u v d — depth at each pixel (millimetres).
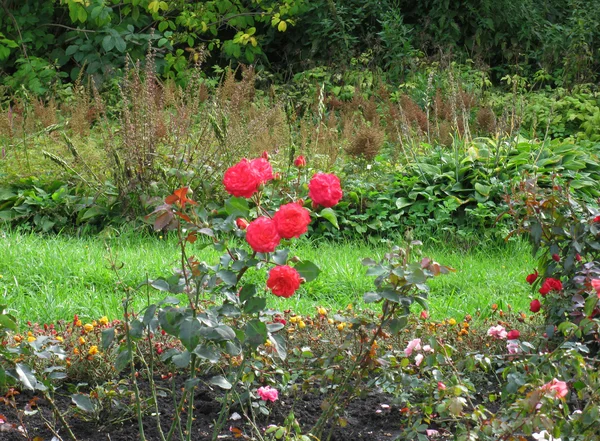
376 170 8117
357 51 14055
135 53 13367
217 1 13594
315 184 2738
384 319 2930
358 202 7598
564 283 4180
